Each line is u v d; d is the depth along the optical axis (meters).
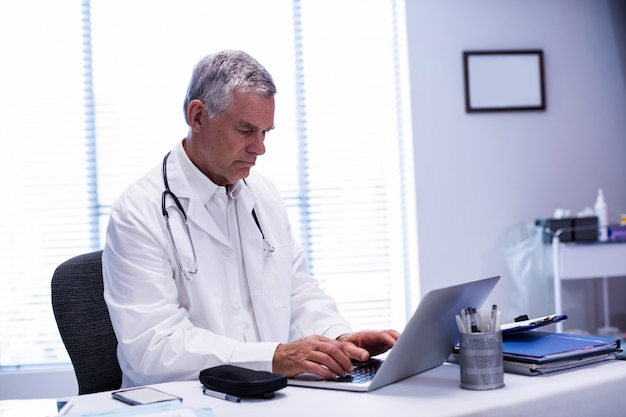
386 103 3.66
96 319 1.63
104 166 3.41
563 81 3.56
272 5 3.55
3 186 3.34
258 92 1.48
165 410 0.96
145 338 1.36
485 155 3.51
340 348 1.20
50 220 3.38
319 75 3.60
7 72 3.34
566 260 3.15
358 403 0.99
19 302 3.34
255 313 1.64
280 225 1.76
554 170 3.55
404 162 3.65
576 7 3.57
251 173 1.83
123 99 3.42
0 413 1.04
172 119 3.45
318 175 3.60
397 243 3.66
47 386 3.27
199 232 1.57
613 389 1.09
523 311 3.44
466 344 1.06
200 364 1.29
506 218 3.51
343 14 3.63
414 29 3.47
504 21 3.52
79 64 3.39
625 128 3.60
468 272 3.48
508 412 0.96
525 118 3.53
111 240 1.51
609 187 3.58
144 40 3.44
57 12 3.37
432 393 1.04
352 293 3.62
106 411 0.98
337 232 3.61
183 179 1.57
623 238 3.24
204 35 3.48
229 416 0.95
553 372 1.14
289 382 1.16
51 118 3.37
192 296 1.54
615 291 3.59
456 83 3.49
